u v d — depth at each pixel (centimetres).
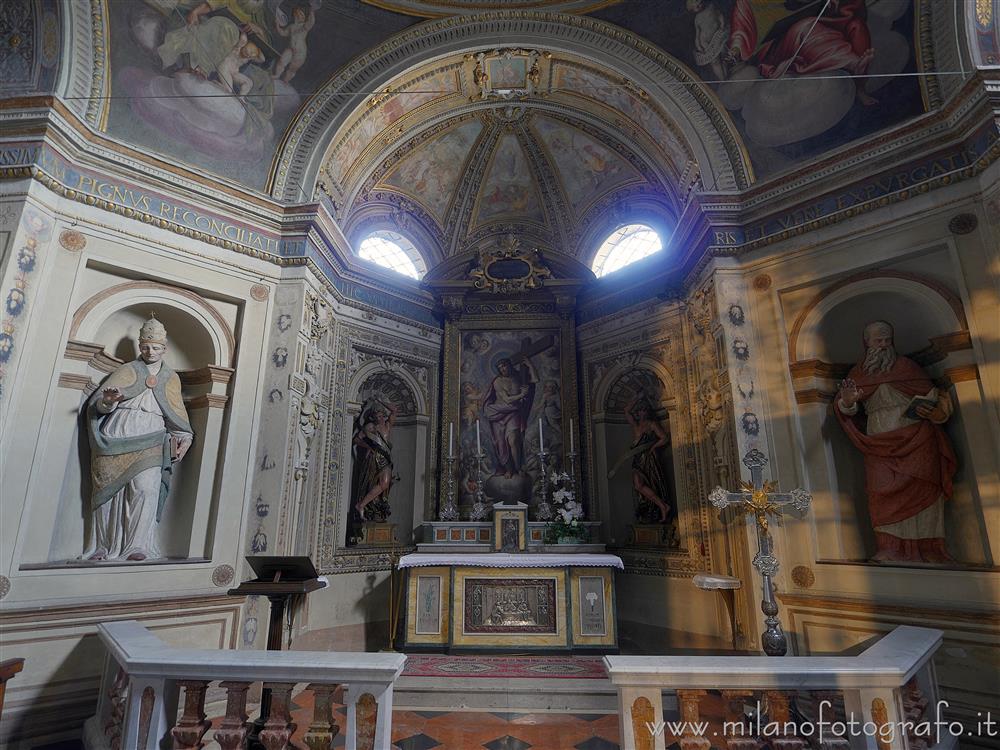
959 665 502
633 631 803
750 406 659
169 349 688
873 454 596
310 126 791
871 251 615
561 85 895
